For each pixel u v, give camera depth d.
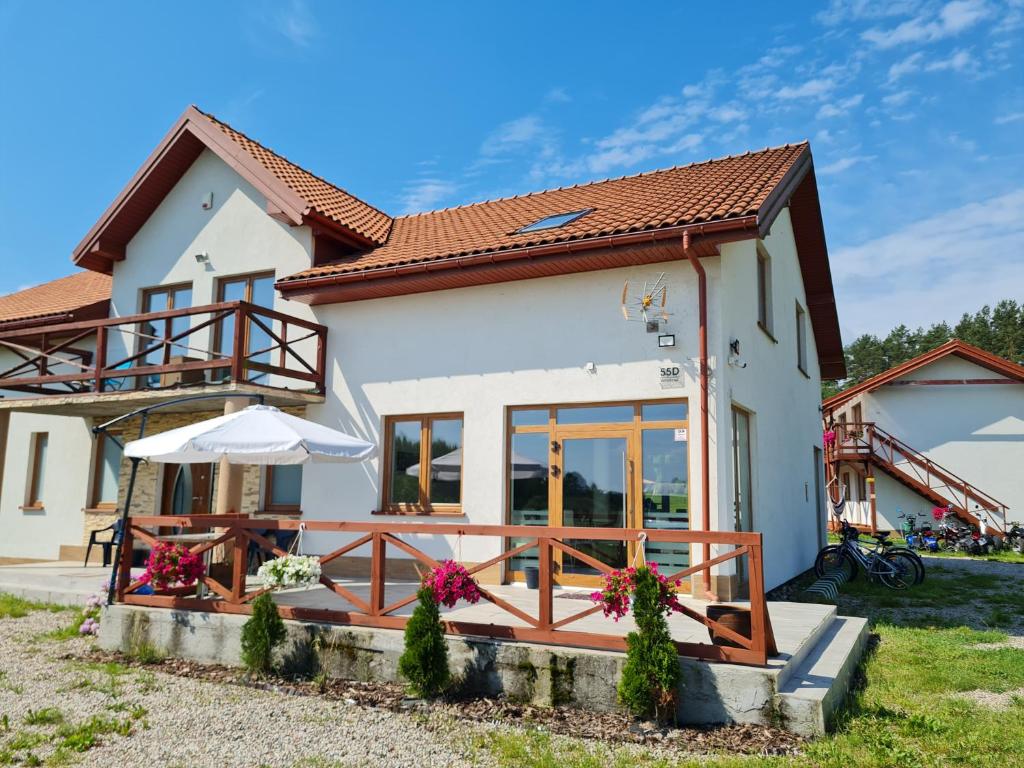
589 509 9.48
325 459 8.45
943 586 12.30
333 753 4.76
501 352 10.20
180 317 12.10
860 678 6.56
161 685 6.45
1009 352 71.06
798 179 11.20
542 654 5.80
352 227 12.48
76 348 14.66
